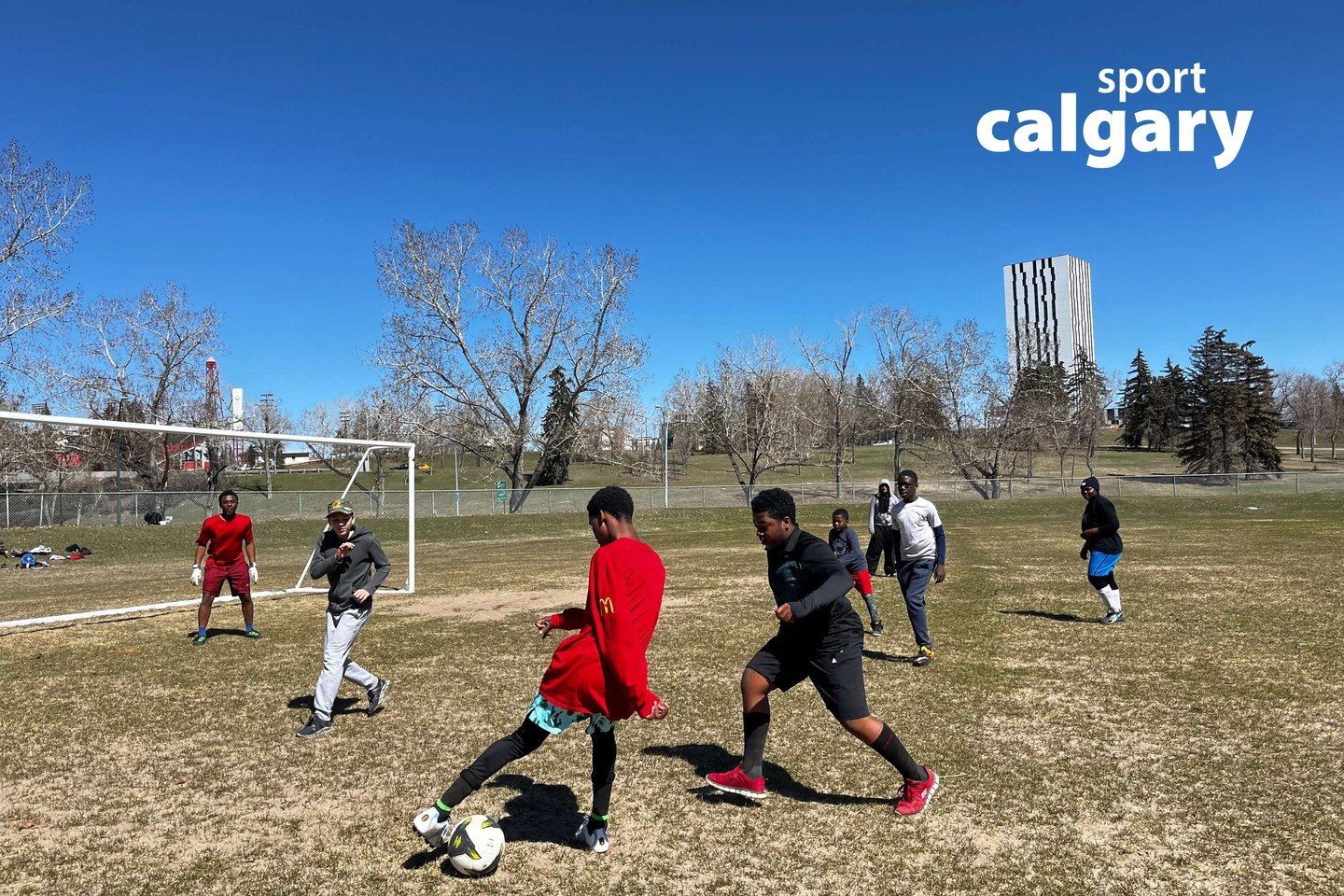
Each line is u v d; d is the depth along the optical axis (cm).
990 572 1491
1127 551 1834
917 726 575
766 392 5266
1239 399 6306
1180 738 541
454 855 366
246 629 991
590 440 4322
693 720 603
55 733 595
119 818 442
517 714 625
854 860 379
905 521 767
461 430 4172
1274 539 2077
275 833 419
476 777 369
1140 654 791
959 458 4800
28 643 948
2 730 604
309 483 5559
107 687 732
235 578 966
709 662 795
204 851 400
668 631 962
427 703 662
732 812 434
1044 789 459
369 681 626
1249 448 6238
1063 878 358
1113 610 955
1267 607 1041
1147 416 9531
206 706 665
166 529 2841
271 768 514
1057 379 6875
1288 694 641
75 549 2459
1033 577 1411
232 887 363
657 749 537
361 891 358
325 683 584
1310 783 459
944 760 507
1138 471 7156
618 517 379
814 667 427
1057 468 7550
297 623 1076
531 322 4125
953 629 941
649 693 358
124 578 1867
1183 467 7000
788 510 432
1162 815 421
